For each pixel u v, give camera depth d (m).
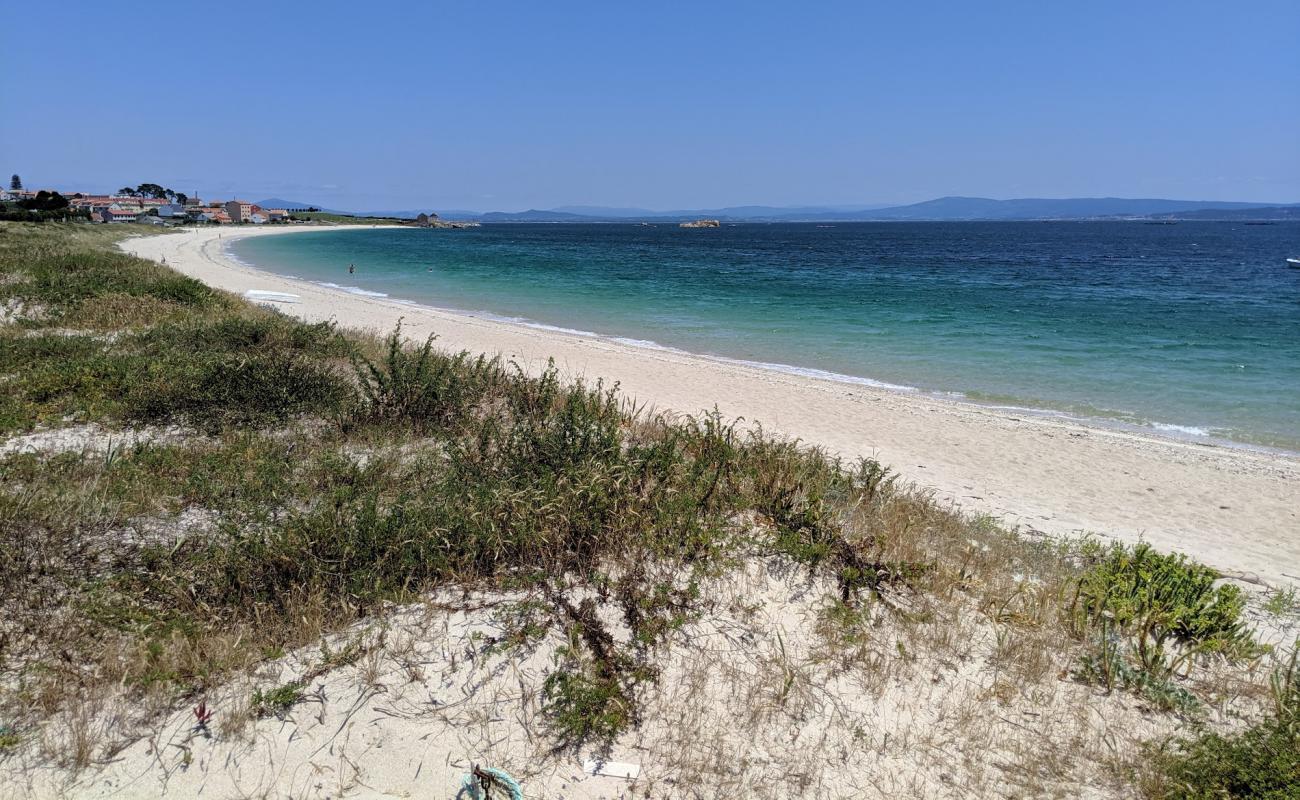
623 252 71.31
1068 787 3.44
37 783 3.07
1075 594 4.99
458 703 3.69
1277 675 4.34
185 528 5.04
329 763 3.31
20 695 3.45
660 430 8.47
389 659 3.93
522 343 17.91
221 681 3.70
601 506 5.21
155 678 3.61
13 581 4.14
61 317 12.97
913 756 3.59
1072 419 12.52
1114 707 4.05
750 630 4.43
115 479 5.60
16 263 18.53
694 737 3.59
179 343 10.42
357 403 7.86
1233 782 3.35
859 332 21.64
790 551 5.25
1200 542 7.57
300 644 4.01
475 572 4.70
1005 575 5.62
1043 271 48.88
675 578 4.86
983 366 16.89
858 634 4.44
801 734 3.68
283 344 10.90
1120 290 35.50
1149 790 3.41
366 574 4.45
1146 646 4.63
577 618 4.32
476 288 33.62
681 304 28.16
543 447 6.27
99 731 3.35
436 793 3.21
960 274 45.78
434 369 9.02
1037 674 4.23
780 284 37.12
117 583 4.26
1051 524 7.79
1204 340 20.48
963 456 10.28
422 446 7.02
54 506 4.88
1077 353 18.52
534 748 3.47
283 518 5.29
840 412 12.33
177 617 4.05
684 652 4.19
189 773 3.19
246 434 6.88
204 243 62.91
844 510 6.37
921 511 6.73
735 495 6.09
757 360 17.34
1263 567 6.98
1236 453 10.74
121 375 8.38
